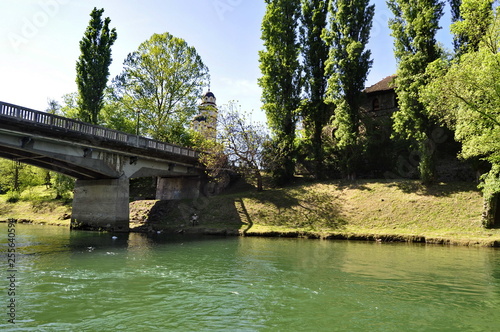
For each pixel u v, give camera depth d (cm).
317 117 3866
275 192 3484
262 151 3606
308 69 3959
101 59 3903
